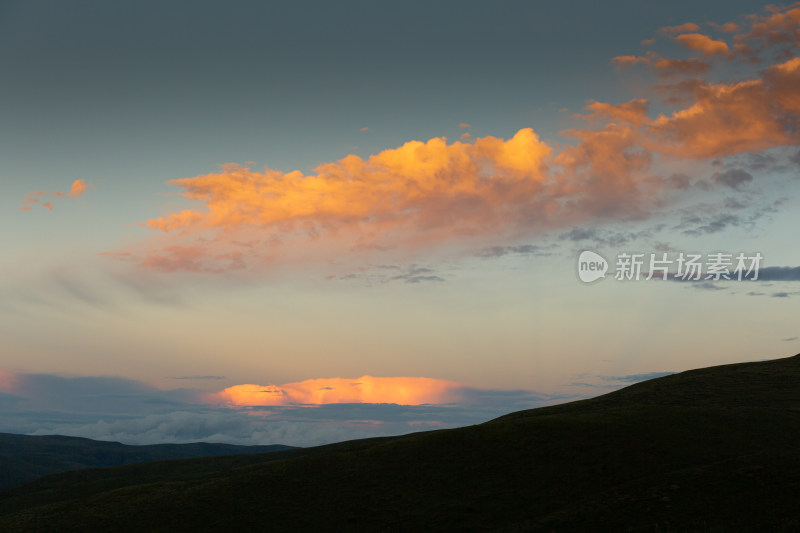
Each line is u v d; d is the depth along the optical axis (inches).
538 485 2091.5
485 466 2314.2
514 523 1850.4
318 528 1989.4
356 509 2100.1
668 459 2137.1
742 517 1619.1
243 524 2084.2
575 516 1793.8
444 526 1897.1
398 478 2324.1
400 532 1892.2
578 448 2340.1
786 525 1518.2
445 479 2255.2
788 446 2139.5
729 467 1957.4
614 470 2112.5
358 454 2662.4
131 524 2196.1
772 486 1768.0
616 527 1681.8
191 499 2383.1
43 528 2262.6
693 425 2456.9
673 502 1765.5
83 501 2605.8
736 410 2677.2
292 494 2308.1
